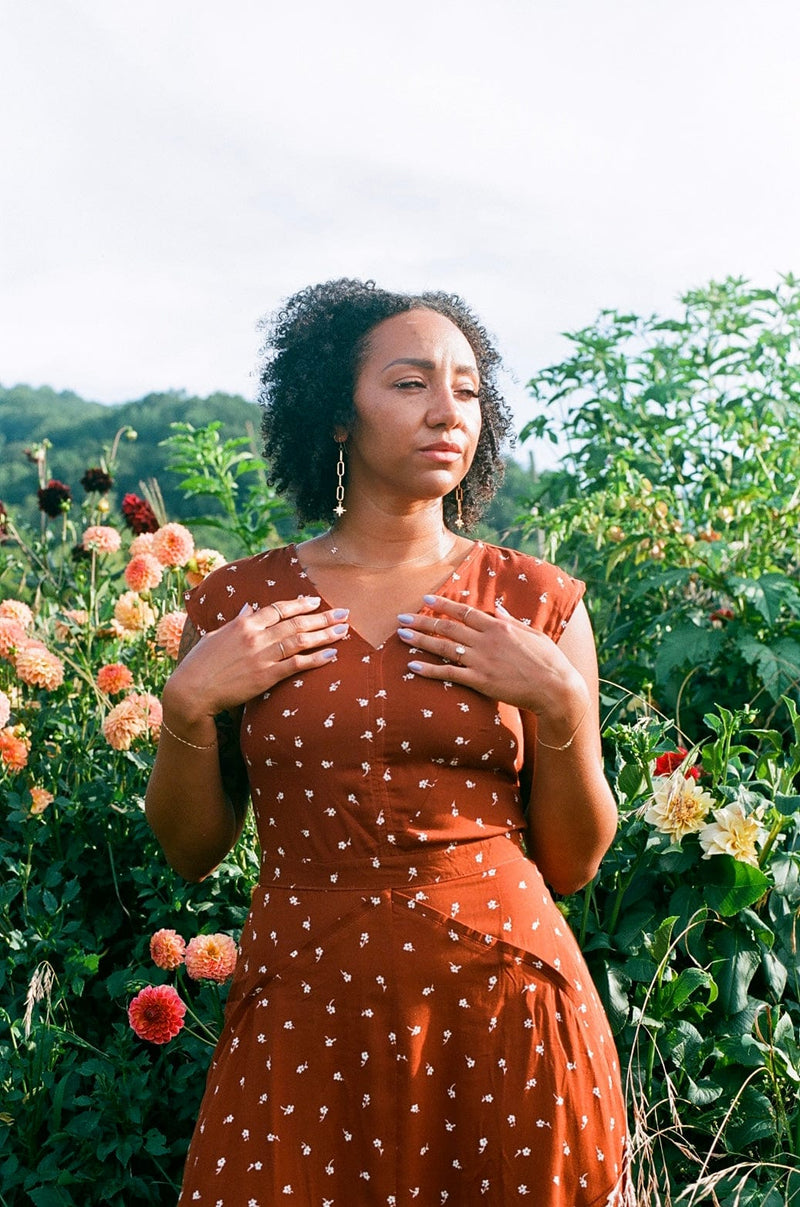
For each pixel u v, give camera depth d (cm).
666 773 292
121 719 332
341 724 201
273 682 207
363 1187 196
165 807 222
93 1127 273
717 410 507
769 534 425
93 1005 321
